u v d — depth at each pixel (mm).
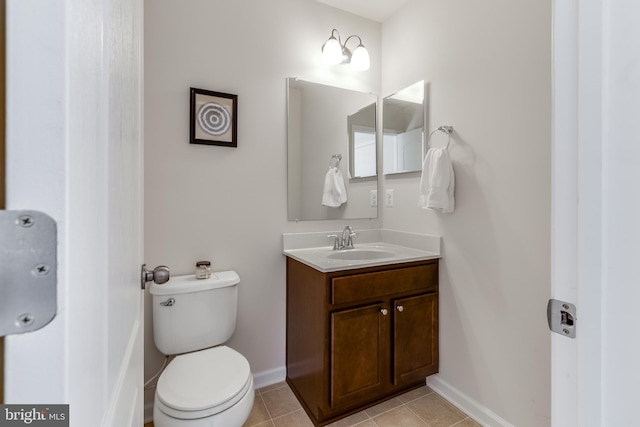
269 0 1835
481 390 1518
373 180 2211
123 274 521
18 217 217
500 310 1430
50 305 229
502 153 1415
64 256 237
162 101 1564
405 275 1652
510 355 1390
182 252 1622
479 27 1524
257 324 1822
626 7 434
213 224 1691
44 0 226
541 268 1272
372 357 1568
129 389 591
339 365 1487
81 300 277
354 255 1933
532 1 1297
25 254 220
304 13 1947
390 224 2154
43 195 226
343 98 2086
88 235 298
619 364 444
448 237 1704
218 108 1673
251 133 1784
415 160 1921
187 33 1618
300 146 1937
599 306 462
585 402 479
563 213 509
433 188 1603
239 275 1766
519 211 1348
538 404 1283
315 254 1789
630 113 430
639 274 424
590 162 470
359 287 1526
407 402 1674
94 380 328
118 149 470
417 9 1914
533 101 1295
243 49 1758
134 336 664
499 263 1431
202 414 1040
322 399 1468
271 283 1858
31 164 222
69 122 239
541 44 1267
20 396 223
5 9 216
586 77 474
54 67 229
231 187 1734
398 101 2051
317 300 1521
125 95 544
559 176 514
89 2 298
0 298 214
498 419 1433
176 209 1604
